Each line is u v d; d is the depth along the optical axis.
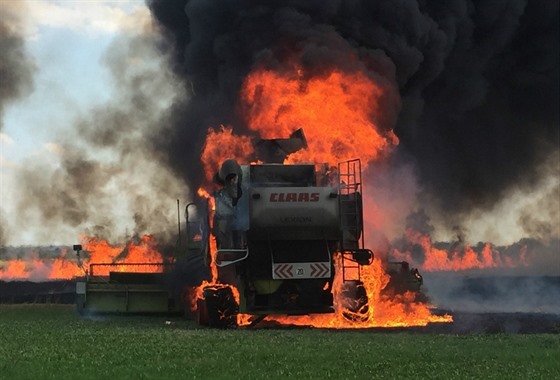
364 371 11.15
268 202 20.19
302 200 20.33
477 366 11.56
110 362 11.89
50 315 24.17
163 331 17.75
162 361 12.04
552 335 16.48
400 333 17.58
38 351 13.25
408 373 10.98
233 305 19.98
